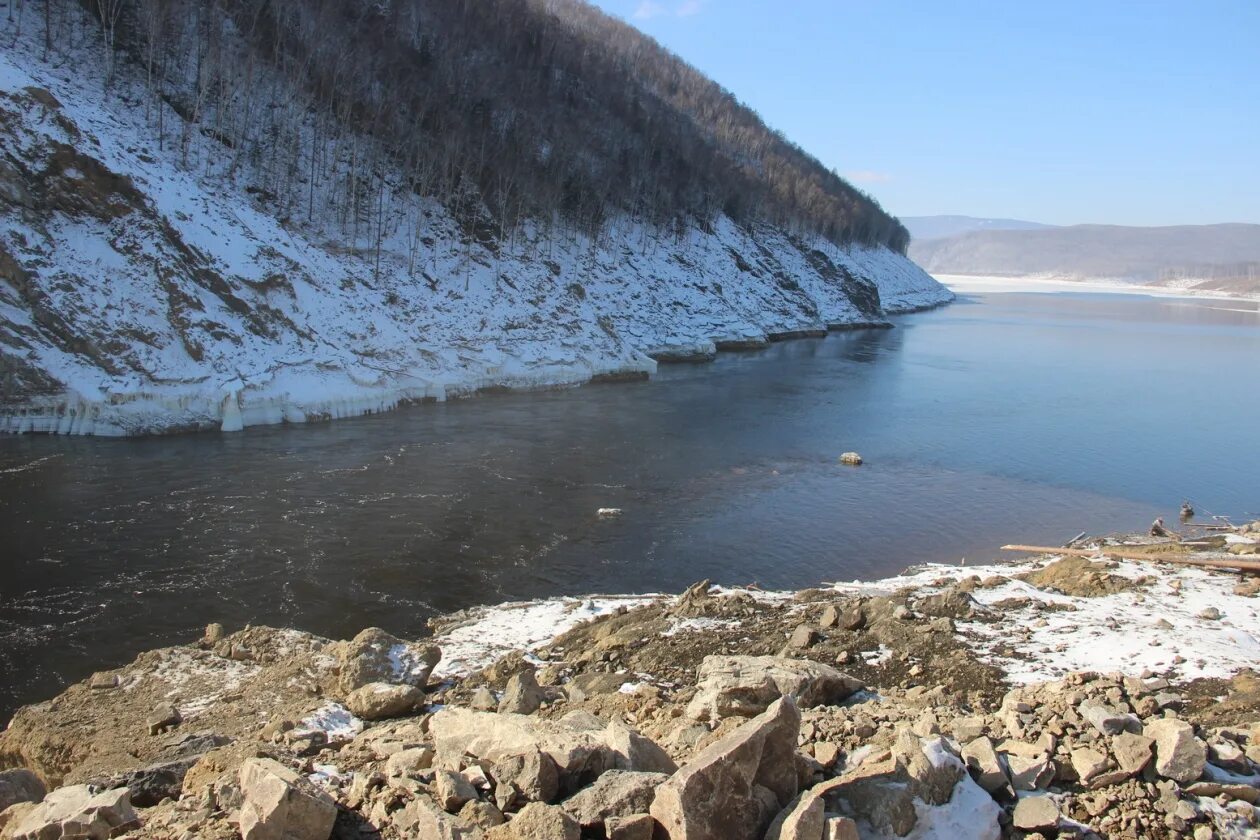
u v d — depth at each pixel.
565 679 11.58
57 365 28.36
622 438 32.12
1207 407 42.81
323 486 24.11
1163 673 10.12
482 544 20.42
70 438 27.42
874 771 6.34
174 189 34.25
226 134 44.31
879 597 13.77
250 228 36.41
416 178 51.69
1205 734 7.22
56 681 13.44
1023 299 155.50
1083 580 14.73
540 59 76.62
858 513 24.33
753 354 60.47
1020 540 22.45
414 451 28.59
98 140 32.59
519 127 62.72
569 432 32.66
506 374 41.34
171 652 13.03
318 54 51.44
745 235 84.50
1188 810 6.20
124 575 17.59
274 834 5.80
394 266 44.62
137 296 30.59
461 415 34.88
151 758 8.98
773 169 107.31
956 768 6.34
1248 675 9.75
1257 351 70.19
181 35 46.84
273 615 16.16
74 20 43.16
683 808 5.55
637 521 22.73
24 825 6.63
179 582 17.39
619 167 71.62
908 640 11.67
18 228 29.42
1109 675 8.83
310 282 36.75
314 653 12.25
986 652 11.22
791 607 13.90
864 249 124.88
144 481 23.59
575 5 121.31
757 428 35.06
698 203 81.44
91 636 15.00
